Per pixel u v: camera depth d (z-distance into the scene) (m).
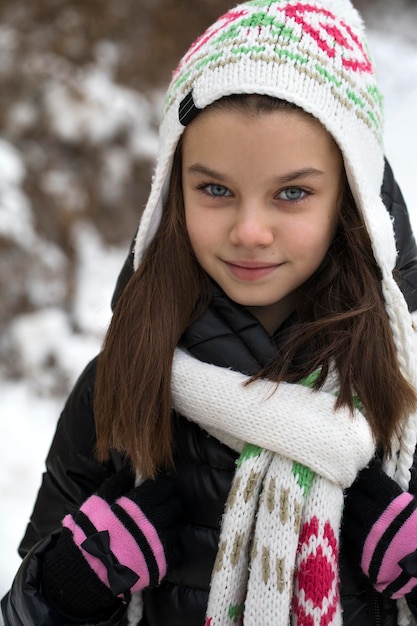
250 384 1.19
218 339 1.24
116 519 1.20
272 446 1.16
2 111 3.99
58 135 3.97
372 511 1.17
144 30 4.55
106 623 1.25
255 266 1.17
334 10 1.25
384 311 1.22
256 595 1.15
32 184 3.79
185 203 1.22
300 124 1.12
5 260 3.46
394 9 5.13
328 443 1.14
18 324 3.35
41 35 4.32
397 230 1.32
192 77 1.19
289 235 1.15
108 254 3.76
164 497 1.24
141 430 1.23
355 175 1.17
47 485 1.44
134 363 1.25
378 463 1.22
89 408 1.40
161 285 1.28
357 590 1.23
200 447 1.26
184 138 1.20
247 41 1.16
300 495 1.16
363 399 1.18
